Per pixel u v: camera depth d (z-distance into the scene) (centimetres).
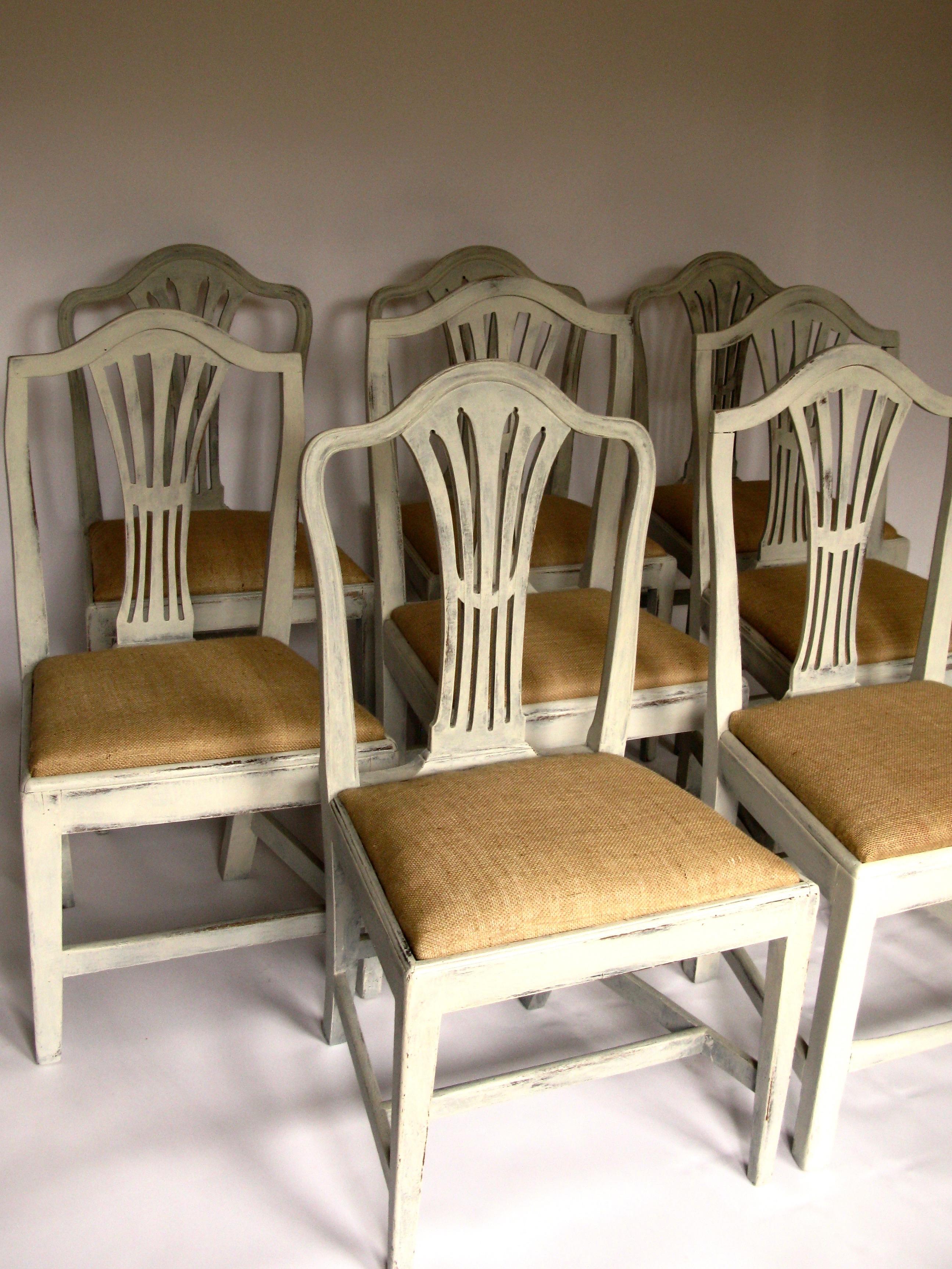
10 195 233
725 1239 133
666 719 176
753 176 290
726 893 124
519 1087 128
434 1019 114
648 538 248
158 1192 136
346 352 267
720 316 261
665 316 293
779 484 217
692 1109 152
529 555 135
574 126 268
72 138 233
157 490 173
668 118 276
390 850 123
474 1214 134
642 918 120
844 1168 143
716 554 154
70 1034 161
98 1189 136
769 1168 140
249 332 258
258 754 149
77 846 209
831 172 297
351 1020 144
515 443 130
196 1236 130
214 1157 141
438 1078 154
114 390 250
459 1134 147
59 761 141
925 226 312
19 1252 128
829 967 136
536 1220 134
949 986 178
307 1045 161
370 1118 132
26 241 238
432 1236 131
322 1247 130
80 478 229
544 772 140
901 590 203
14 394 158
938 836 134
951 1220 136
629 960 121
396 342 268
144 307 232
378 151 254
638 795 135
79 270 243
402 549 195
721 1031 165
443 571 132
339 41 243
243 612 208
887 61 291
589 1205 137
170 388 227
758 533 240
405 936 115
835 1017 136
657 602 231
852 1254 131
